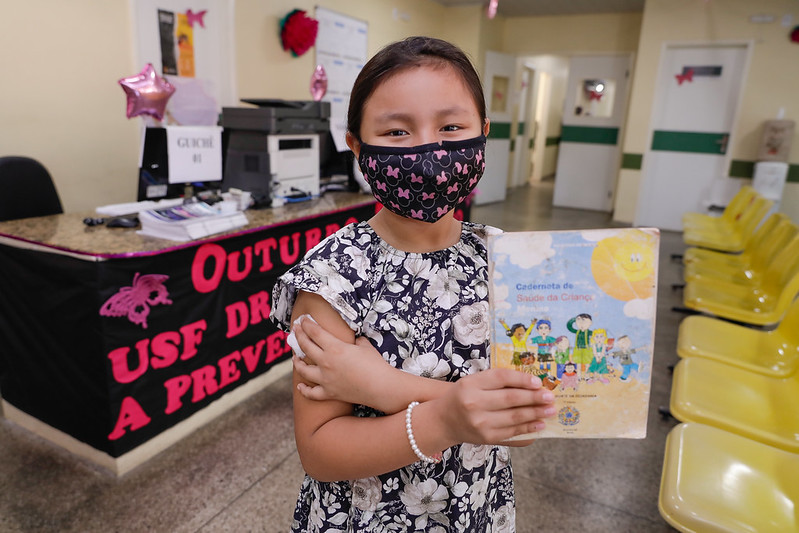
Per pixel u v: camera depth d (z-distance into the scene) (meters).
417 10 6.62
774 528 1.15
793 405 1.68
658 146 6.66
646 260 0.60
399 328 0.65
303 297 0.67
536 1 6.71
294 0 4.47
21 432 2.18
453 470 0.71
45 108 2.81
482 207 7.59
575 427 0.61
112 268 1.74
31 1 2.67
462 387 0.55
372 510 0.71
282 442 2.20
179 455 2.08
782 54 5.81
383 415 0.67
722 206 6.25
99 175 3.13
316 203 2.99
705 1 6.00
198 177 2.64
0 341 2.09
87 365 1.84
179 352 2.06
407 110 0.61
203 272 2.10
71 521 1.74
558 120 11.66
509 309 0.61
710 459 1.34
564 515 1.85
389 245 0.69
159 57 3.35
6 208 2.36
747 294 2.71
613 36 7.27
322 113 3.07
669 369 2.95
